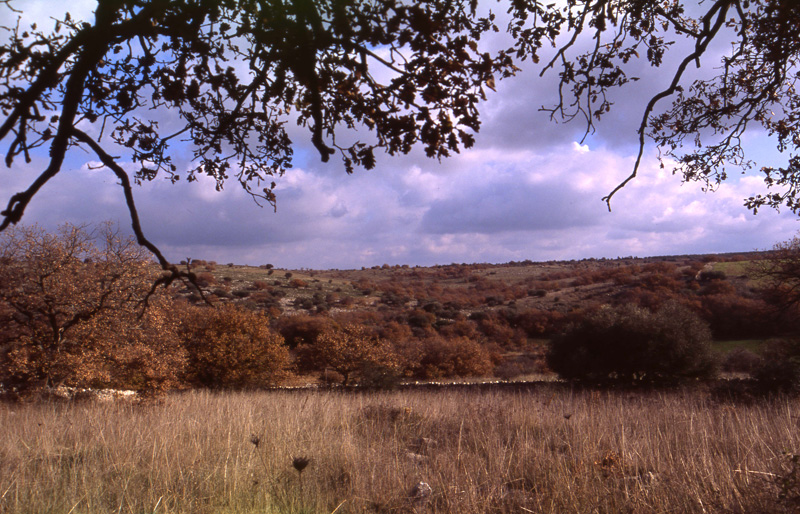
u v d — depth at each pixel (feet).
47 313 45.91
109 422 24.82
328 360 86.07
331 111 7.90
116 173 6.50
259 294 211.20
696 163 13.21
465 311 210.38
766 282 69.67
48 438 22.94
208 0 7.09
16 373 43.78
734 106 12.18
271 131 9.20
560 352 74.33
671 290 167.43
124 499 15.93
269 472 17.71
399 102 7.38
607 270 268.00
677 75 9.81
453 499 15.07
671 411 27.99
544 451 19.60
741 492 13.38
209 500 15.74
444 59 7.10
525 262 400.06
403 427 26.03
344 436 22.47
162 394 41.39
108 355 47.80
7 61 6.19
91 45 6.38
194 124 9.09
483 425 25.62
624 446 18.47
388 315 191.83
